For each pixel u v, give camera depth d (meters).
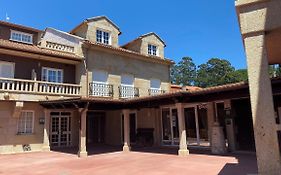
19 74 15.98
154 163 10.22
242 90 10.29
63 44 18.03
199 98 12.02
